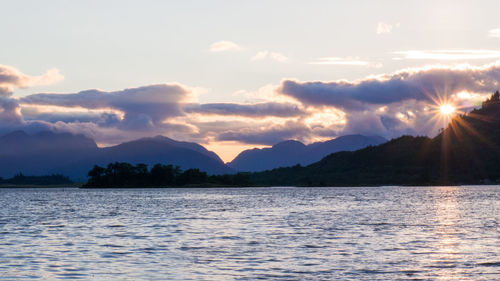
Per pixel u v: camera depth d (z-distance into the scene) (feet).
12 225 283.18
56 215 368.48
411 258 159.02
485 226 256.32
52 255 168.55
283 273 138.21
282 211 391.45
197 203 540.93
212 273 138.92
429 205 466.29
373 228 250.16
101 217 343.05
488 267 143.95
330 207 443.32
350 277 132.77
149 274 138.31
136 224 283.59
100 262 155.53
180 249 180.65
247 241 201.87
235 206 472.03
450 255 164.04
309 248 181.68
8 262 155.74
